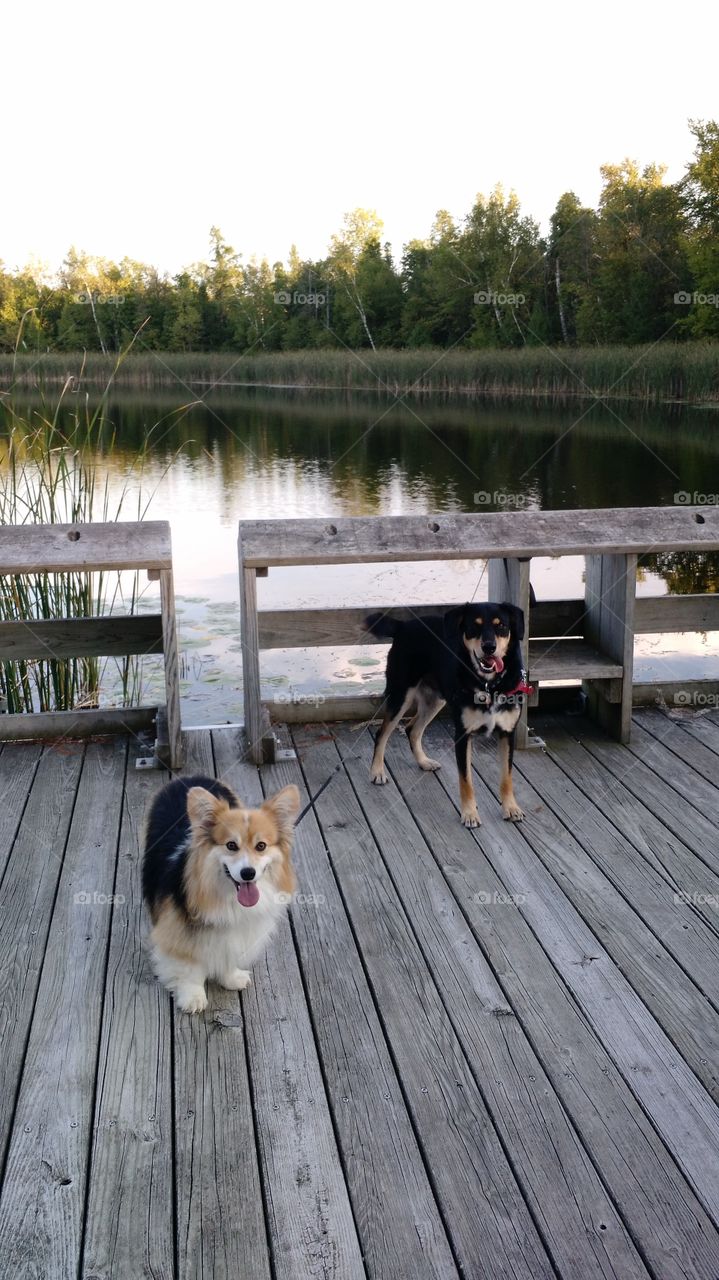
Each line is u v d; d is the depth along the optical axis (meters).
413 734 4.63
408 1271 2.01
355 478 15.11
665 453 16.44
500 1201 2.19
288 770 4.65
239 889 2.66
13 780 4.48
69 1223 2.13
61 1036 2.77
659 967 3.09
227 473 16.11
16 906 3.45
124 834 3.97
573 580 9.06
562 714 5.35
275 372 35.56
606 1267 2.02
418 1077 2.61
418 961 3.14
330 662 6.99
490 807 4.25
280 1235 2.10
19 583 5.69
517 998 2.95
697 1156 2.32
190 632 7.66
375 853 3.86
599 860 3.78
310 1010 2.90
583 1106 2.49
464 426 22.02
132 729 5.01
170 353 40.53
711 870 3.70
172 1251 2.06
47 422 6.33
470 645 3.89
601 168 36.34
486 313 37.28
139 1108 2.49
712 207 31.16
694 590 8.59
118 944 3.23
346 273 43.75
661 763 4.69
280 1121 2.45
